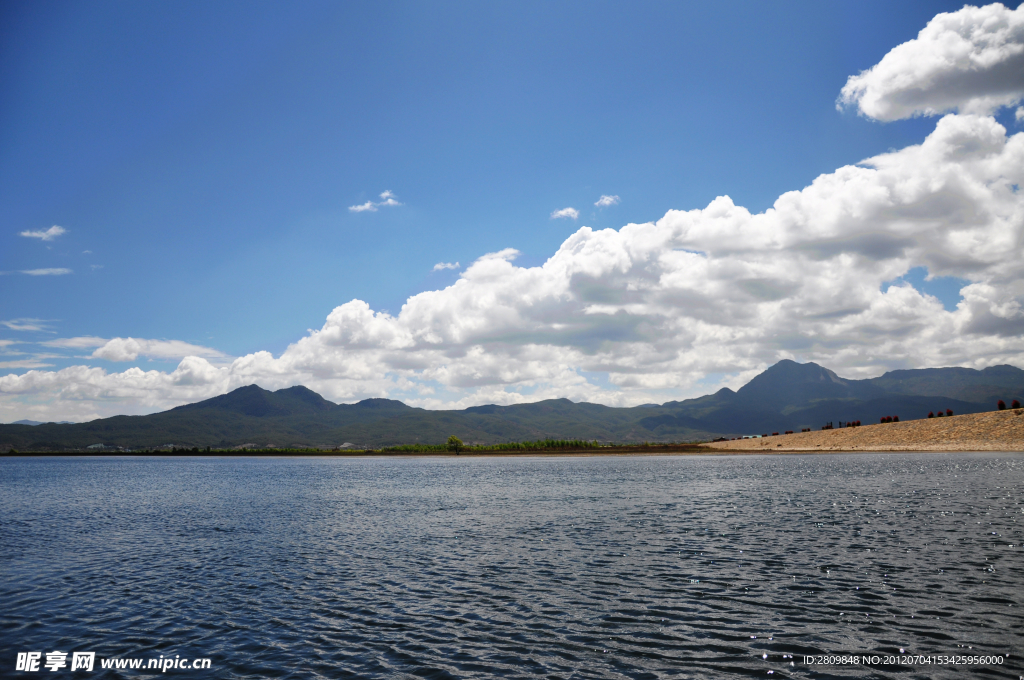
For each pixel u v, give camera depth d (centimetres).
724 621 2261
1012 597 2458
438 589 2794
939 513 4628
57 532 4809
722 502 5912
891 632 2103
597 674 1814
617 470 12569
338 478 12162
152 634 2248
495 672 1842
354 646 2088
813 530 4094
